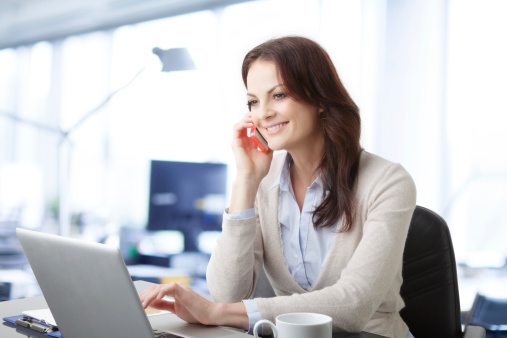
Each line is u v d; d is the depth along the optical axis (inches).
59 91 203.8
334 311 43.2
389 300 51.8
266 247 57.3
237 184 53.0
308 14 154.7
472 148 131.6
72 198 196.1
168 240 148.6
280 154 60.7
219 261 51.6
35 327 41.3
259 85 51.2
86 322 36.1
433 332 56.1
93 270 33.3
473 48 131.9
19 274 152.3
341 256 52.5
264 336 41.8
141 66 188.9
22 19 209.3
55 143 201.3
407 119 137.4
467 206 131.8
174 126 183.5
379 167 52.6
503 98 129.5
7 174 203.0
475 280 128.3
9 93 211.3
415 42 137.1
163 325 41.8
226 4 174.2
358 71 143.6
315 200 54.2
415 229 56.9
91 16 198.4
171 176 147.5
